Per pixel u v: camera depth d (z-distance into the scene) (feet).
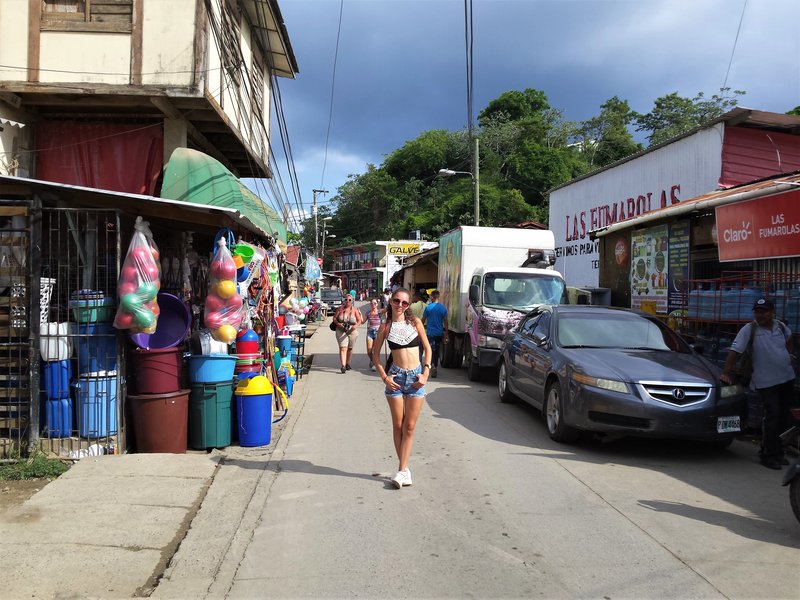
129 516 15.88
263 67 54.03
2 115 34.86
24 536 14.51
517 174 175.42
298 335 43.68
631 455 22.82
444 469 20.61
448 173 85.97
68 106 36.42
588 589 12.29
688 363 23.94
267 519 16.05
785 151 43.52
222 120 38.75
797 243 24.94
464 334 44.98
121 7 34.53
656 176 50.62
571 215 66.18
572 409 22.94
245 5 45.21
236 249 24.64
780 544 14.70
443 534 15.10
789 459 22.36
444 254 52.95
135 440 22.09
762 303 21.81
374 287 204.13
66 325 21.33
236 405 23.75
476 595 12.03
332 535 15.02
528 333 30.83
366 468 20.75
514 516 16.31
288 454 22.44
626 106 197.47
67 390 21.42
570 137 197.77
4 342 21.04
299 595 12.03
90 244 22.59
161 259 30.14
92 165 37.27
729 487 19.19
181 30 34.53
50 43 34.32
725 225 29.45
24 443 20.85
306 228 244.42
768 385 21.45
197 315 30.81
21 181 20.20
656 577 12.83
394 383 18.71
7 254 20.86
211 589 12.28
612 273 45.65
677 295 36.06
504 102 214.48
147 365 21.66
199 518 16.06
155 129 37.55
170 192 31.89
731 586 12.47
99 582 12.39
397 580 12.67
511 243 46.73
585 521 15.99
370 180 223.10
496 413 30.35
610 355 24.32
